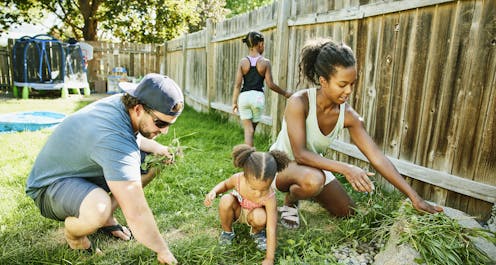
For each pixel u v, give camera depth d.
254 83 4.39
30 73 10.38
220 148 4.66
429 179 2.85
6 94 11.00
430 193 2.93
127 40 17.67
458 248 1.96
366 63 3.41
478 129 2.52
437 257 1.90
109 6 15.40
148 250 2.16
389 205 2.75
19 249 2.15
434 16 2.72
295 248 2.25
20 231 2.38
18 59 10.05
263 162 2.04
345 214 2.64
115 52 13.27
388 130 3.24
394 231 2.21
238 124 6.08
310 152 2.41
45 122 5.56
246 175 2.08
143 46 13.53
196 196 3.07
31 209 2.68
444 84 2.70
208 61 7.16
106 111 1.91
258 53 4.40
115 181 1.78
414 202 2.27
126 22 16.34
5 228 2.42
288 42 4.49
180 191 3.13
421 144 2.93
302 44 4.24
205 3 20.80
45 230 2.42
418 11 2.83
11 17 16.03
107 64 13.28
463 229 2.09
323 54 2.15
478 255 1.96
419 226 2.10
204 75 7.79
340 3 3.61
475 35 2.46
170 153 2.50
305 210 2.87
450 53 2.63
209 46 7.12
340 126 2.47
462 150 2.63
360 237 2.41
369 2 3.25
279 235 2.42
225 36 6.45
